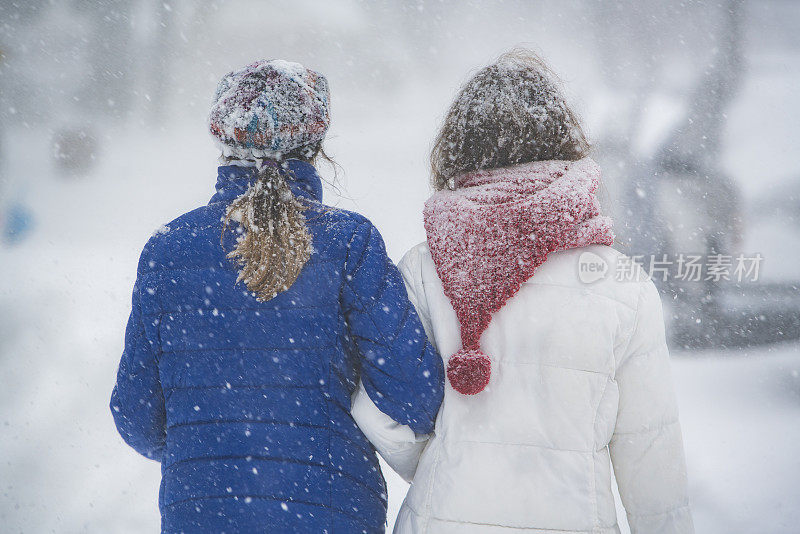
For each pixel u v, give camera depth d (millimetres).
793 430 12203
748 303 15562
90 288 19250
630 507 5734
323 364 5605
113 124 36125
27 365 14672
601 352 5344
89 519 9914
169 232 5805
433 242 5582
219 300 5621
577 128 5656
